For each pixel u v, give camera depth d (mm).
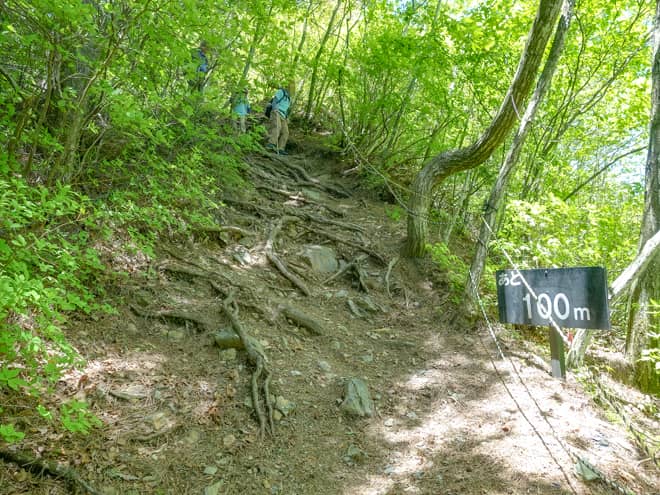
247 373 3734
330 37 11977
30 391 2361
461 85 8109
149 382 3318
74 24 3094
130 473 2617
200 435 3049
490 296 5715
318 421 3529
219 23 4344
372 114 9109
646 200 5570
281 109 9922
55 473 2396
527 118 5004
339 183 9258
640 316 5434
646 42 7027
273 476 2922
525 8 7074
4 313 2211
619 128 8008
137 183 5148
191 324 4098
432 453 3334
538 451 3250
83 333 3543
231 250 5809
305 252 6344
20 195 2717
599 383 4570
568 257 5770
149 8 3395
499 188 5297
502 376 4391
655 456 3428
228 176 6980
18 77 4125
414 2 8891
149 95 4148
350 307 5516
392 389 4164
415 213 6160
